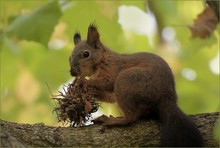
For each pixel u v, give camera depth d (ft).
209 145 31.68
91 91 36.11
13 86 55.42
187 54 56.80
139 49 56.90
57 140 31.71
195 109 56.70
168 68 34.24
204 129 32.07
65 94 34.19
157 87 33.12
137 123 32.96
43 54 55.06
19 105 56.29
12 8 48.55
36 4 49.03
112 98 36.78
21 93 55.67
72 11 47.39
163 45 57.06
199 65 57.72
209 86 57.67
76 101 33.40
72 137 31.96
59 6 42.42
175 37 56.13
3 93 56.13
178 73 57.36
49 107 56.13
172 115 32.07
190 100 56.80
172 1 48.24
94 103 34.12
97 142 31.89
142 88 33.14
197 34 43.93
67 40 54.34
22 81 55.11
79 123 33.37
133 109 33.12
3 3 48.39
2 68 54.03
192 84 57.36
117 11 47.83
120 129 32.63
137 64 35.50
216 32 56.90
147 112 33.30
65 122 34.24
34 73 55.21
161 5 48.16
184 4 55.83
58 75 55.11
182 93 56.90
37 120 56.59
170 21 54.65
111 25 47.93
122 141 32.01
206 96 57.06
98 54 38.50
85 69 39.34
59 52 54.80
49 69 55.11
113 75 36.45
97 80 36.47
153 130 32.37
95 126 32.81
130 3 48.67
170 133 31.22
